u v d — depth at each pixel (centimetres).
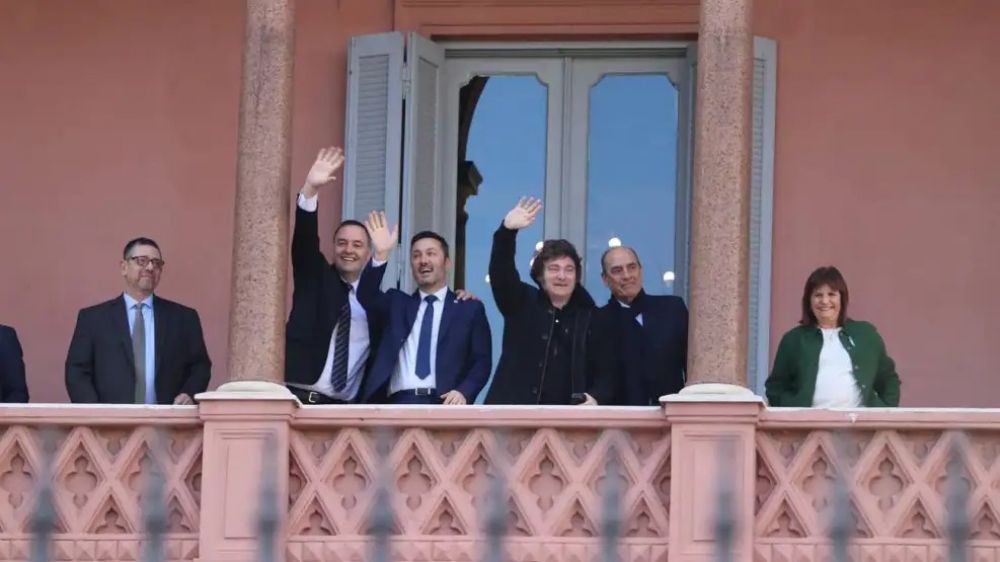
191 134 6038
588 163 6062
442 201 6031
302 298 4941
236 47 6078
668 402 4597
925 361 5781
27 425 4747
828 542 4434
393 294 4988
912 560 4559
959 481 2711
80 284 5975
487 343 4956
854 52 5941
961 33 5931
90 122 6053
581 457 4656
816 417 4606
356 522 4647
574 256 4909
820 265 5841
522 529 4612
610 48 6059
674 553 4522
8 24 6112
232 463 4638
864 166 5881
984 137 5878
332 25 6075
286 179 4875
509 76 6109
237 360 4753
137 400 5072
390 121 5906
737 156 4778
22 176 6031
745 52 4828
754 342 5719
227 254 5969
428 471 4662
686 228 5959
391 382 4931
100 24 6106
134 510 4697
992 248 5825
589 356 4881
